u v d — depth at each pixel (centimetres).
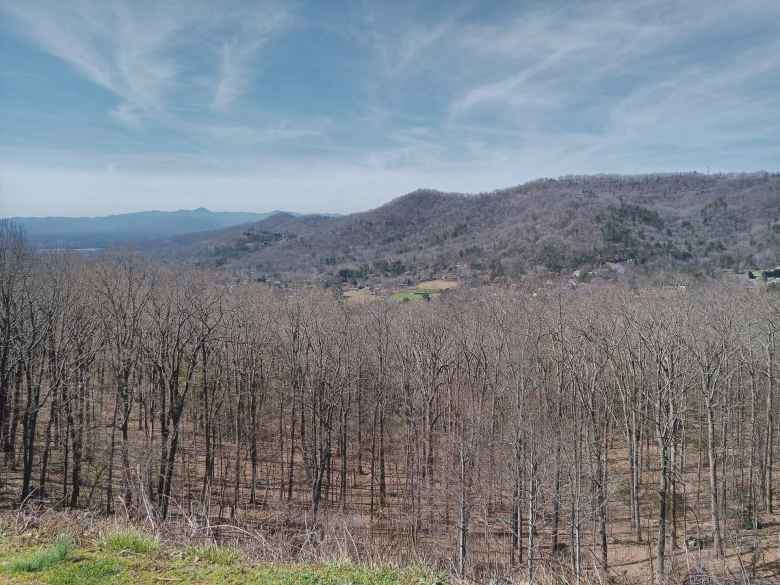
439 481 2844
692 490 2905
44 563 703
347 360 3250
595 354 2945
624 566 2212
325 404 2978
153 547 793
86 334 2478
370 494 3125
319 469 2831
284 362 3244
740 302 3234
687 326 2650
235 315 3155
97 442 2880
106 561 727
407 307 5144
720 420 2667
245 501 2895
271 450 3681
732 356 2739
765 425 2956
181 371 3428
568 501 2236
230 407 3447
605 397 2825
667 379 2225
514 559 2252
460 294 6100
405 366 3319
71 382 2422
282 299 4347
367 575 749
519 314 3672
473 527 2631
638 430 2897
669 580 1773
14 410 2522
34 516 914
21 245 2759
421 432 3064
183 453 2900
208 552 794
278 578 711
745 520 2508
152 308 2822
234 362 3291
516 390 2609
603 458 2572
